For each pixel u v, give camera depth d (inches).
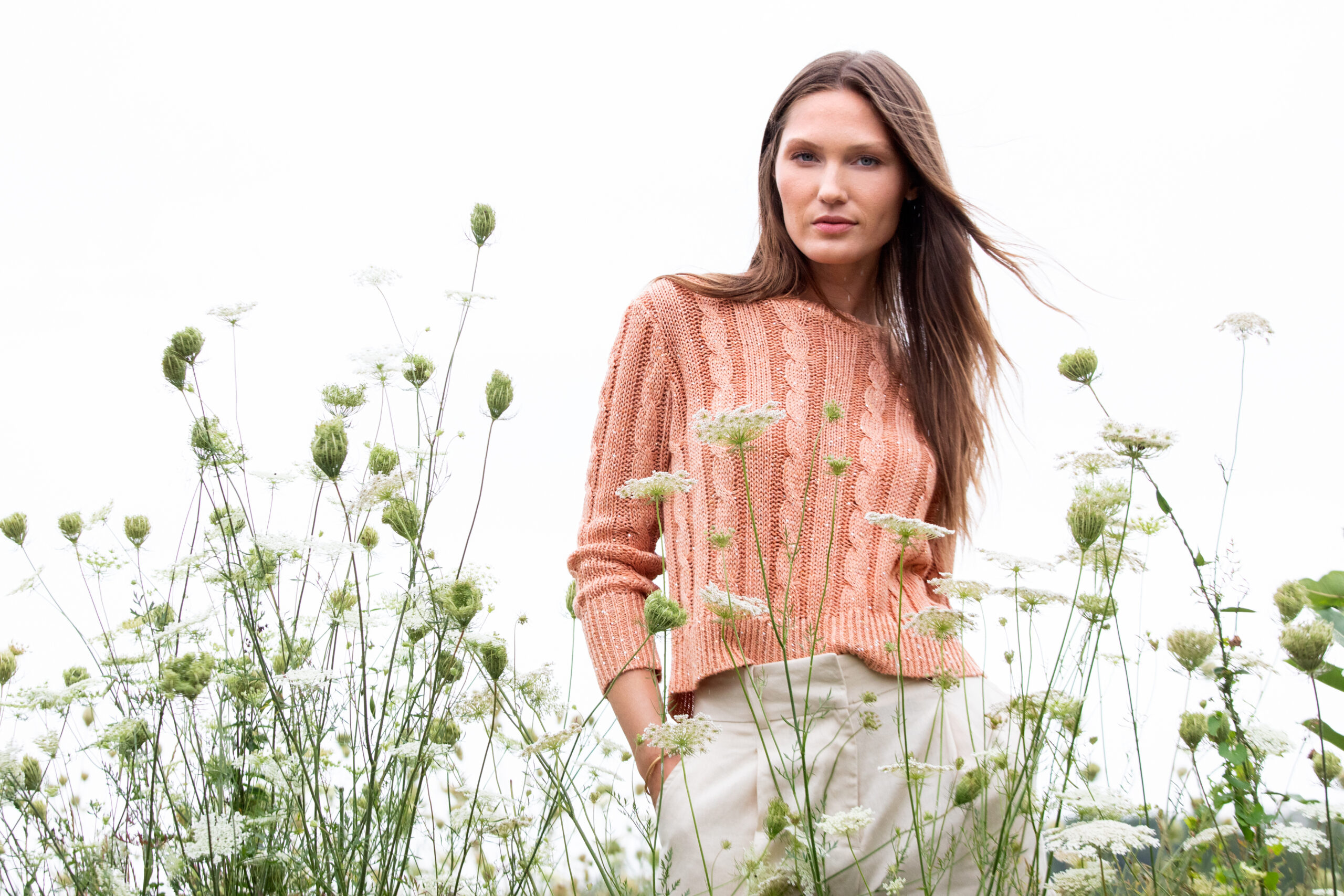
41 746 79.4
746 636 75.5
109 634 79.7
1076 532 65.7
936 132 86.5
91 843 79.0
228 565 74.6
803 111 83.7
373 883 74.8
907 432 84.4
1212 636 66.7
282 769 72.1
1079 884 65.7
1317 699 64.1
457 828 73.4
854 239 83.3
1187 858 76.9
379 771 74.4
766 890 65.1
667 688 66.7
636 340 84.2
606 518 82.4
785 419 79.4
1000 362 94.0
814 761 67.2
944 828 70.3
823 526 77.8
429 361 77.8
